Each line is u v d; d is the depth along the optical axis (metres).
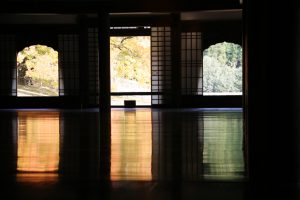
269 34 3.49
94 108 16.20
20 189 3.45
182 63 16.39
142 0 13.63
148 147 5.93
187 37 16.31
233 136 7.11
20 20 15.93
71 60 16.53
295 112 3.55
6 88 16.64
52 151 5.60
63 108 16.56
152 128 8.58
